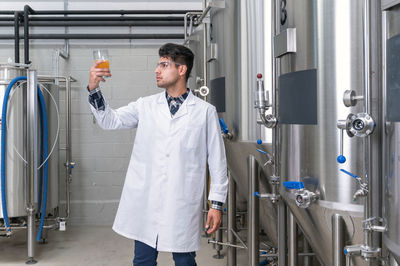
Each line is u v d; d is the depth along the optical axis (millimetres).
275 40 1340
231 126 1866
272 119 1441
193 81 2885
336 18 1066
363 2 1008
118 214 1534
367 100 955
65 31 3387
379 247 1018
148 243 1468
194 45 2834
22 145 2473
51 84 2801
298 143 1226
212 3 1962
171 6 3477
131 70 3459
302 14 1186
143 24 3359
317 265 2127
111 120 1528
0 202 2422
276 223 1807
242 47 1760
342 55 1055
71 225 3414
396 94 848
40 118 2654
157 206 1457
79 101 3418
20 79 2416
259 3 1626
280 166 1386
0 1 3350
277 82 1461
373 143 984
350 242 1093
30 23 3275
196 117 1502
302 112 1199
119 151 3465
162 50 1498
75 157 3426
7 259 2539
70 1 3412
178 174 1451
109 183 3459
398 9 833
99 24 3340
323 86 1105
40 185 2709
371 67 958
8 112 2420
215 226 1486
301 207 1168
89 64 3422
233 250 2270
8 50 3361
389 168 897
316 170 1136
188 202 1464
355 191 1035
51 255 2625
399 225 859
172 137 1470
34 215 2488
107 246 2828
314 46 1136
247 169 1778
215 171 1518
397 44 837
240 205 2674
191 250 1473
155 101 1537
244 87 1746
